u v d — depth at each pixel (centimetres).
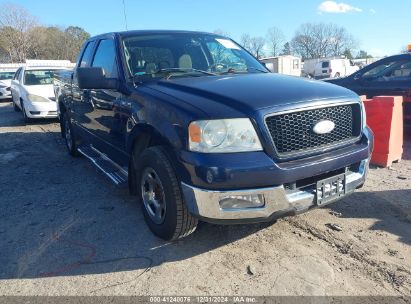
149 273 313
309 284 293
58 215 429
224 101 307
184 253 340
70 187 522
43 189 518
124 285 298
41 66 1202
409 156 645
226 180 285
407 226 382
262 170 288
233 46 510
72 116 634
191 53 457
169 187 321
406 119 774
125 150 413
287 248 343
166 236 347
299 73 3881
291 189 308
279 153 299
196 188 295
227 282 299
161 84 376
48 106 1069
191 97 325
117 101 413
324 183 321
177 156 306
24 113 1105
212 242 356
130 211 432
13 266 328
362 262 320
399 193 466
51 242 367
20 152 743
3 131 988
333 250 339
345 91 355
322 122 318
